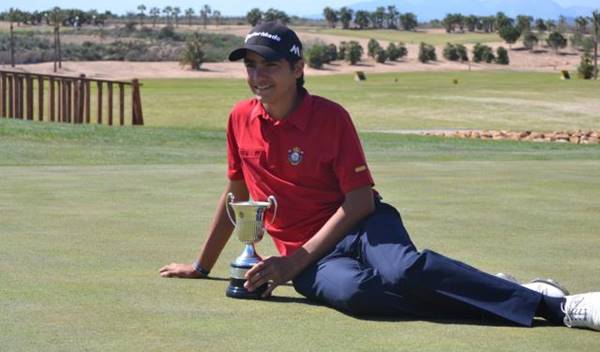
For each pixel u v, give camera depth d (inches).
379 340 169.3
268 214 213.5
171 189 424.8
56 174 492.1
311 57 5698.8
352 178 203.6
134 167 545.0
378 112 1943.9
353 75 4498.0
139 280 220.8
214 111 1932.8
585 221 334.0
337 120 206.2
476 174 519.8
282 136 208.5
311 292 198.8
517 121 1814.7
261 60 204.5
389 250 191.0
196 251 263.0
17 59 5344.5
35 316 183.0
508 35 7470.5
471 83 3100.4
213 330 174.6
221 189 426.0
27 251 260.1
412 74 4510.3
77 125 850.1
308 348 162.6
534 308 182.2
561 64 6688.0
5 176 478.3
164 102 2031.3
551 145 906.1
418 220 333.7
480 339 171.0
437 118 1854.1
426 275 184.7
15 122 819.4
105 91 2214.6
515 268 243.3
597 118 1878.7
